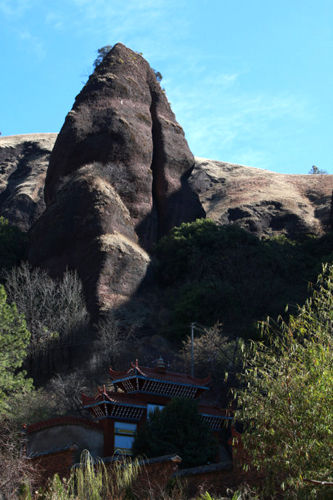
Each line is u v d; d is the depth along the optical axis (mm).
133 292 64625
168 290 66250
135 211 76938
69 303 55000
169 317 60938
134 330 58344
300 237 94000
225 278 66562
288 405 11031
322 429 10648
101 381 46094
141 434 23219
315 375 11062
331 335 11719
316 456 10570
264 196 111000
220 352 42062
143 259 67812
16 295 54406
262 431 11328
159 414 23781
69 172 76312
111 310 59906
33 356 49969
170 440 22688
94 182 71000
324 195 114938
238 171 134000
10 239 71250
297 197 113750
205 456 22266
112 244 65188
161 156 85125
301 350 11625
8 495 11516
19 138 132000
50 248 67500
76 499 11812
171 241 72938
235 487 13602
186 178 87750
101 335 53531
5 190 116375
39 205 108000
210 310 58781
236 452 13922
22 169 121625
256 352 12328
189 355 45531
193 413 23422
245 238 73250
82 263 64625
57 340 51188
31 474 12883
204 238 71750
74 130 78125
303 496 10633
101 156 77125
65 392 38312
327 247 77500
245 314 61156
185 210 83438
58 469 15391
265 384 11711
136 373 27172
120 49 90625
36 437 24094
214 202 118438
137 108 85250
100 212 67812
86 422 25156
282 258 71750
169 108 91000
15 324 34344
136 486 13648
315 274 67625
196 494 13688
